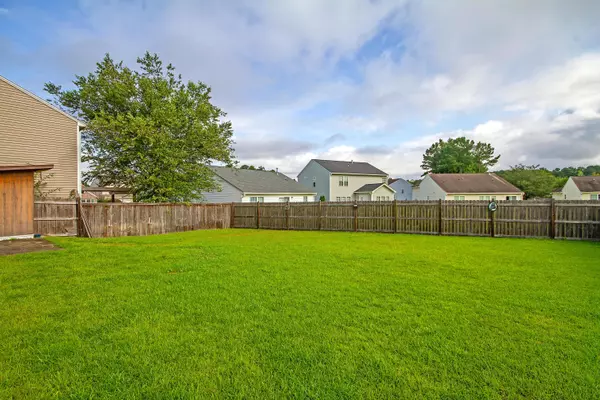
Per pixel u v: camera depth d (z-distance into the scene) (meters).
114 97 15.59
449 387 2.03
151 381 2.11
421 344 2.61
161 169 15.73
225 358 2.40
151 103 16.00
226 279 4.75
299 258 6.57
